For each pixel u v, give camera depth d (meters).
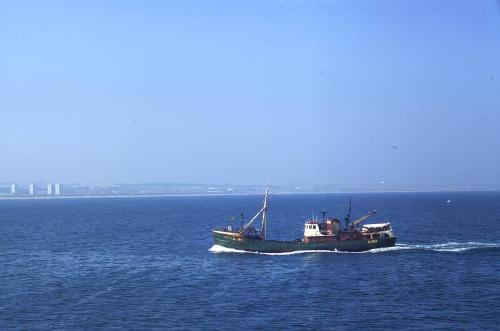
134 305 125.12
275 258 189.50
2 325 111.25
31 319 115.19
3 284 150.38
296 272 162.25
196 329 107.00
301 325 108.50
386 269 165.25
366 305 122.50
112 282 151.62
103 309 122.00
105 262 188.75
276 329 106.31
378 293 133.62
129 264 183.38
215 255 199.50
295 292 136.00
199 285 145.75
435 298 127.88
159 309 121.38
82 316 116.81
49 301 129.88
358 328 106.50
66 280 155.62
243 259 188.38
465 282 145.00
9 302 129.25
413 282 145.62
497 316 113.25
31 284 150.25
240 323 110.25
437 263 174.50
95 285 147.75
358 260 182.50
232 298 130.38
